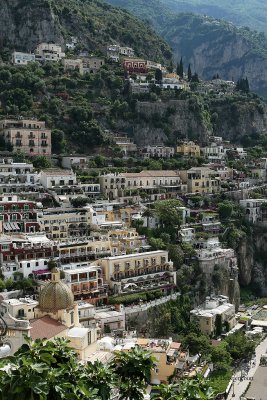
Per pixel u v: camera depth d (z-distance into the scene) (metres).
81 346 122.06
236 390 159.88
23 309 138.62
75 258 196.88
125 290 190.62
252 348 184.25
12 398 45.31
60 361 55.19
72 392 49.94
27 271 181.50
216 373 166.25
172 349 154.00
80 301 174.88
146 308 187.00
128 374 60.03
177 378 146.62
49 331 125.06
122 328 171.88
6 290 171.00
